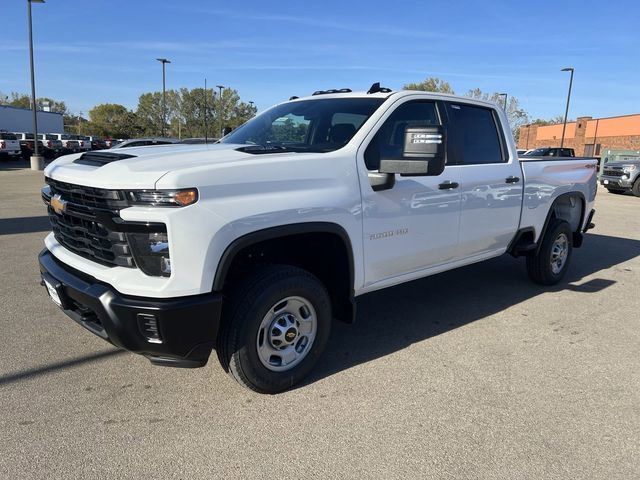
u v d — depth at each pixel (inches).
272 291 123.2
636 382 144.3
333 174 132.8
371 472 103.2
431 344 167.6
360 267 142.5
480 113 189.9
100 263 119.5
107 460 104.6
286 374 132.0
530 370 150.2
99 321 117.6
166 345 109.3
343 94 168.6
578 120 2224.4
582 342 172.2
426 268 168.7
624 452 111.7
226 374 142.6
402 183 150.8
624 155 1152.8
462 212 174.1
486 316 195.8
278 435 114.9
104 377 139.5
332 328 180.7
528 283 243.9
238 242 113.3
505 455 109.6
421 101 165.0
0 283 220.5
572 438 116.4
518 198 201.2
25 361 147.8
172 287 106.6
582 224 255.3
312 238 137.6
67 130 3346.5
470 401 131.6
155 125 3041.3
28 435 112.1
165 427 116.7
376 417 123.1
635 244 355.9
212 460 105.7
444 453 109.9
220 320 121.8
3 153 1243.8
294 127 161.5
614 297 224.2
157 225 106.1
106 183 108.9
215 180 110.3
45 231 341.4
